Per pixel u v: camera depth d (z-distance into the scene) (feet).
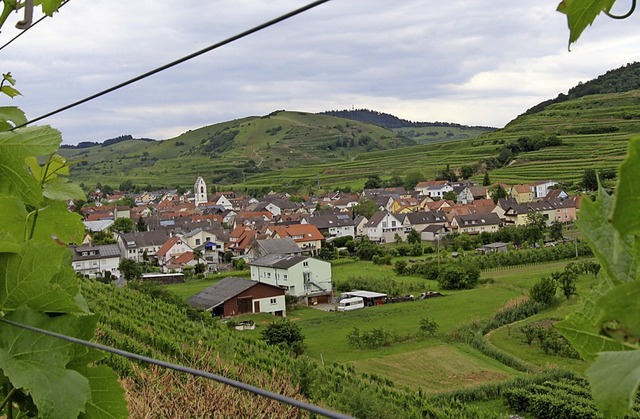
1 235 4.98
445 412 67.26
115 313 74.74
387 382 81.41
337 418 2.43
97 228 279.90
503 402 75.31
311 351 104.01
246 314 138.00
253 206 344.28
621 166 1.37
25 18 5.92
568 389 72.49
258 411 27.04
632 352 1.76
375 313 132.67
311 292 155.74
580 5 1.93
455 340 106.83
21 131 5.43
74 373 4.75
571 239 201.67
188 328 78.07
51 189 6.26
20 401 5.33
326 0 3.18
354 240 246.27
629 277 2.21
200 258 215.72
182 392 26.55
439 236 225.56
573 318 2.31
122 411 5.40
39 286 4.89
